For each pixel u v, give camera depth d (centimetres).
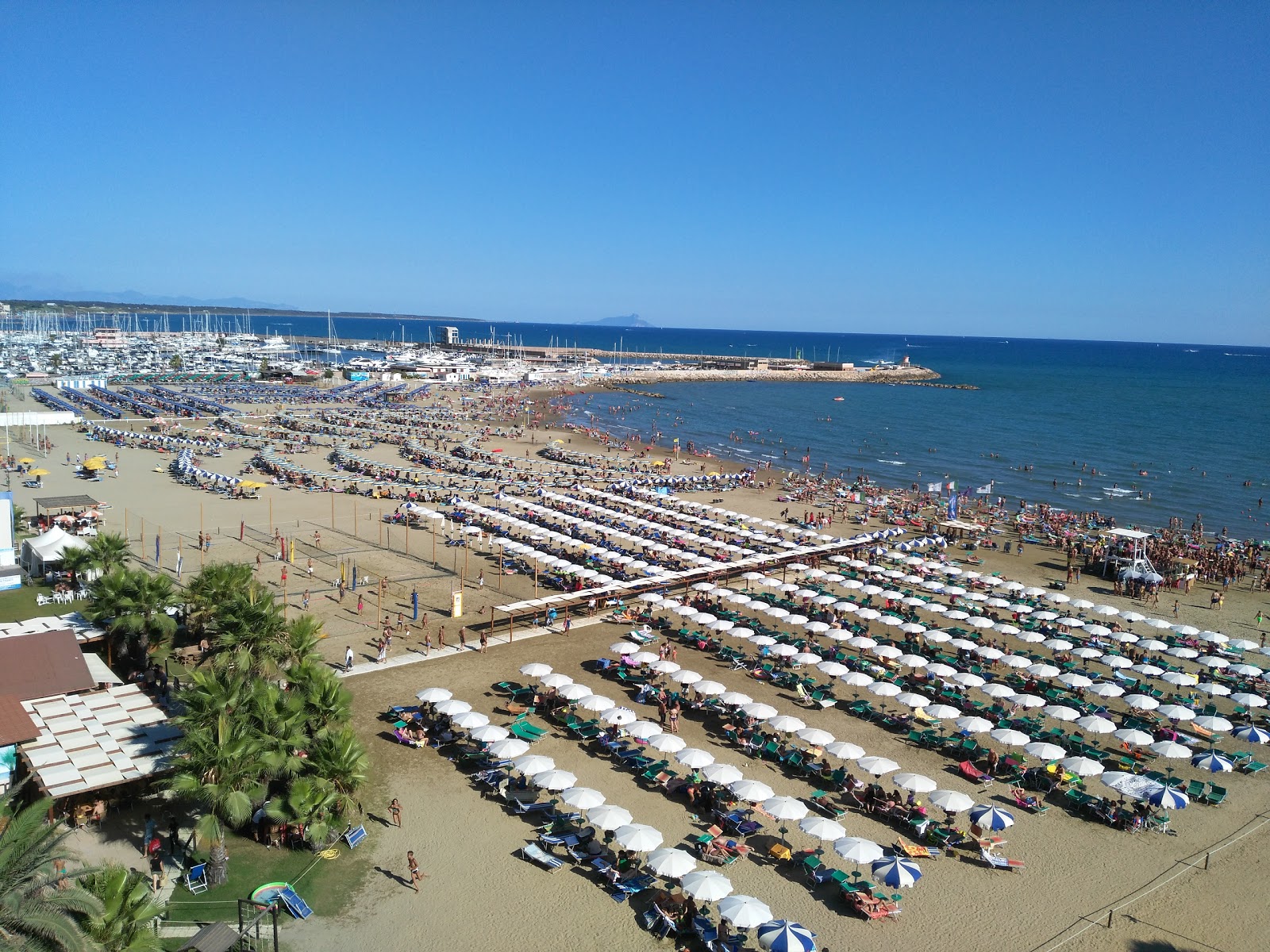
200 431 12975
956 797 3069
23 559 5719
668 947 2467
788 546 7169
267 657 3322
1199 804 3412
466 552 6725
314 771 2895
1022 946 2512
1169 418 18500
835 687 4450
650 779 3391
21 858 1838
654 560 6712
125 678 3959
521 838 2997
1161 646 4909
